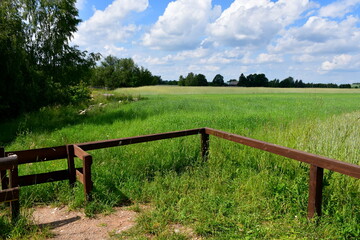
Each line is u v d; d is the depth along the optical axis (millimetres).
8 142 8969
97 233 3260
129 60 96062
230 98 31375
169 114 13453
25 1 20406
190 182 4801
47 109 15867
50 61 22750
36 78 17125
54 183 4555
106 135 8875
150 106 18109
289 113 13797
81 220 3615
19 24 16438
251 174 4938
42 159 4281
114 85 89188
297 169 4832
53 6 22094
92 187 4074
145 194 4410
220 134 5223
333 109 16625
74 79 23969
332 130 6574
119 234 3188
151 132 8891
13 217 3336
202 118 11438
